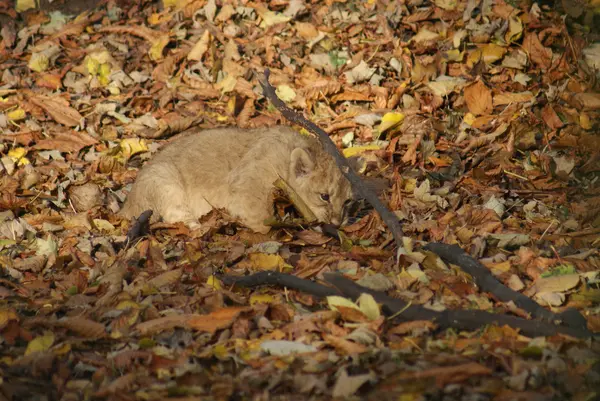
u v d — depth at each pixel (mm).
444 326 7539
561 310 7945
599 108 13344
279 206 11609
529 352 6879
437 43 15969
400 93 14781
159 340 7750
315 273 9102
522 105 13953
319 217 11367
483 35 15672
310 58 16078
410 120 13914
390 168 12891
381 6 17047
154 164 12195
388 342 7336
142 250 10336
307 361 7086
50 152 14094
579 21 15617
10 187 12953
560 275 8492
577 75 14445
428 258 8992
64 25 17812
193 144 12273
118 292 8789
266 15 17031
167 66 16234
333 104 15055
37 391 6992
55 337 7844
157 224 11477
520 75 14781
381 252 9570
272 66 16000
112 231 11633
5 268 10094
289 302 8375
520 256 9242
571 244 9844
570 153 12586
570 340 7031
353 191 11750
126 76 16062
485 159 12789
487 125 13719
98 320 8289
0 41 17453
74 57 16875
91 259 10359
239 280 8812
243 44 16531
